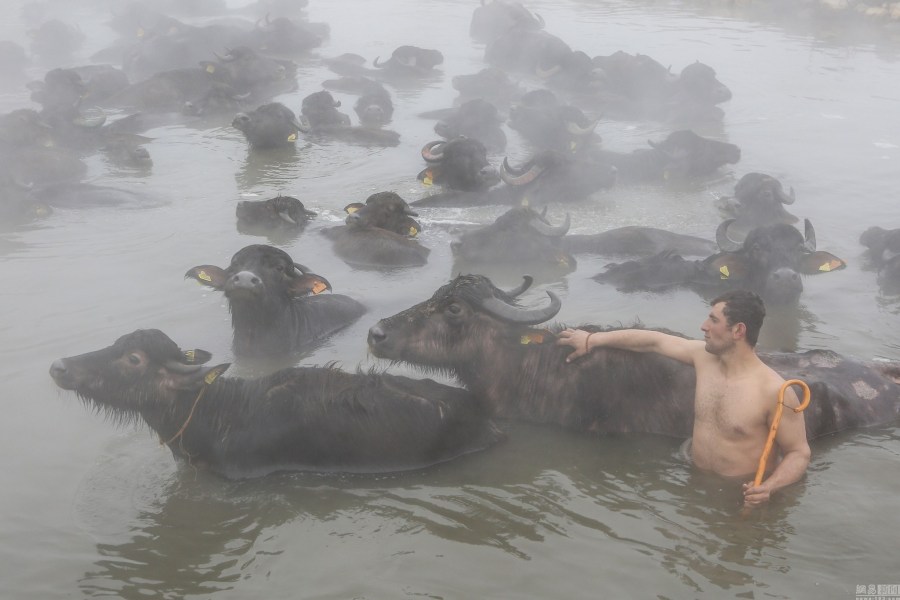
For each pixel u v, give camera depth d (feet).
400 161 48.01
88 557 17.97
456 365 23.63
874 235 34.91
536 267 33.83
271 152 49.39
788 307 30.25
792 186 43.21
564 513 19.31
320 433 20.95
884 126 53.16
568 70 64.18
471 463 21.54
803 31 82.23
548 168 42.42
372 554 18.04
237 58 62.95
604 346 22.99
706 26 84.53
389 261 33.76
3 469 20.83
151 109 59.93
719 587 16.72
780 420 19.30
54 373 20.24
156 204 40.32
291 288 27.50
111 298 30.01
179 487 20.47
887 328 28.40
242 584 17.19
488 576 17.29
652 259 32.83
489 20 80.84
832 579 16.90
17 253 34.22
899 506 19.12
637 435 22.72
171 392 21.09
